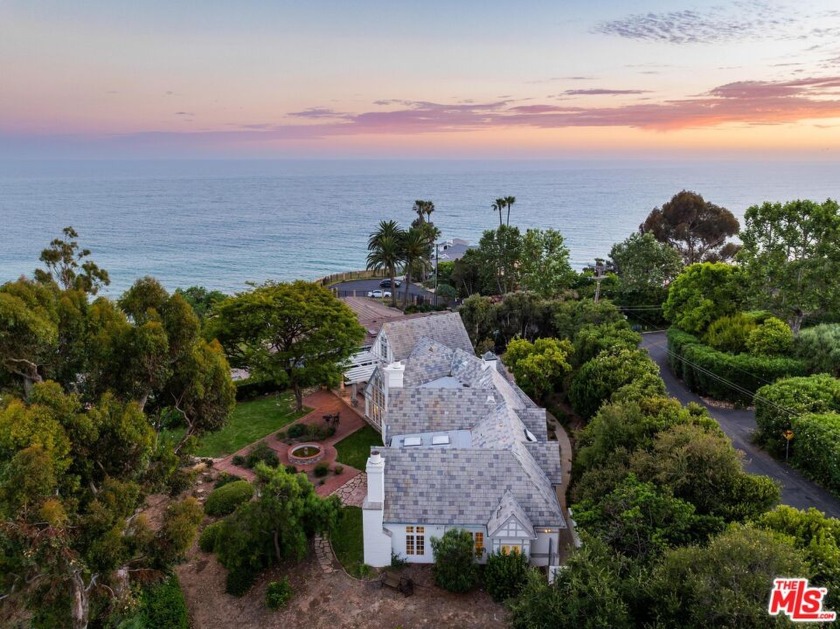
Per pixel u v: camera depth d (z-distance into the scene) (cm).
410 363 6072
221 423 4331
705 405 6975
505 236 12031
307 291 6594
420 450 4222
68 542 2727
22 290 3481
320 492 5022
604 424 4541
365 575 4000
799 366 6631
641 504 3606
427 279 14862
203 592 3903
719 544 2803
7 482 2562
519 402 5562
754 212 8100
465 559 3778
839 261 7344
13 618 3575
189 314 3988
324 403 6962
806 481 5181
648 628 2797
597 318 8175
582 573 2973
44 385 3041
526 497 4028
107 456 3247
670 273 11250
